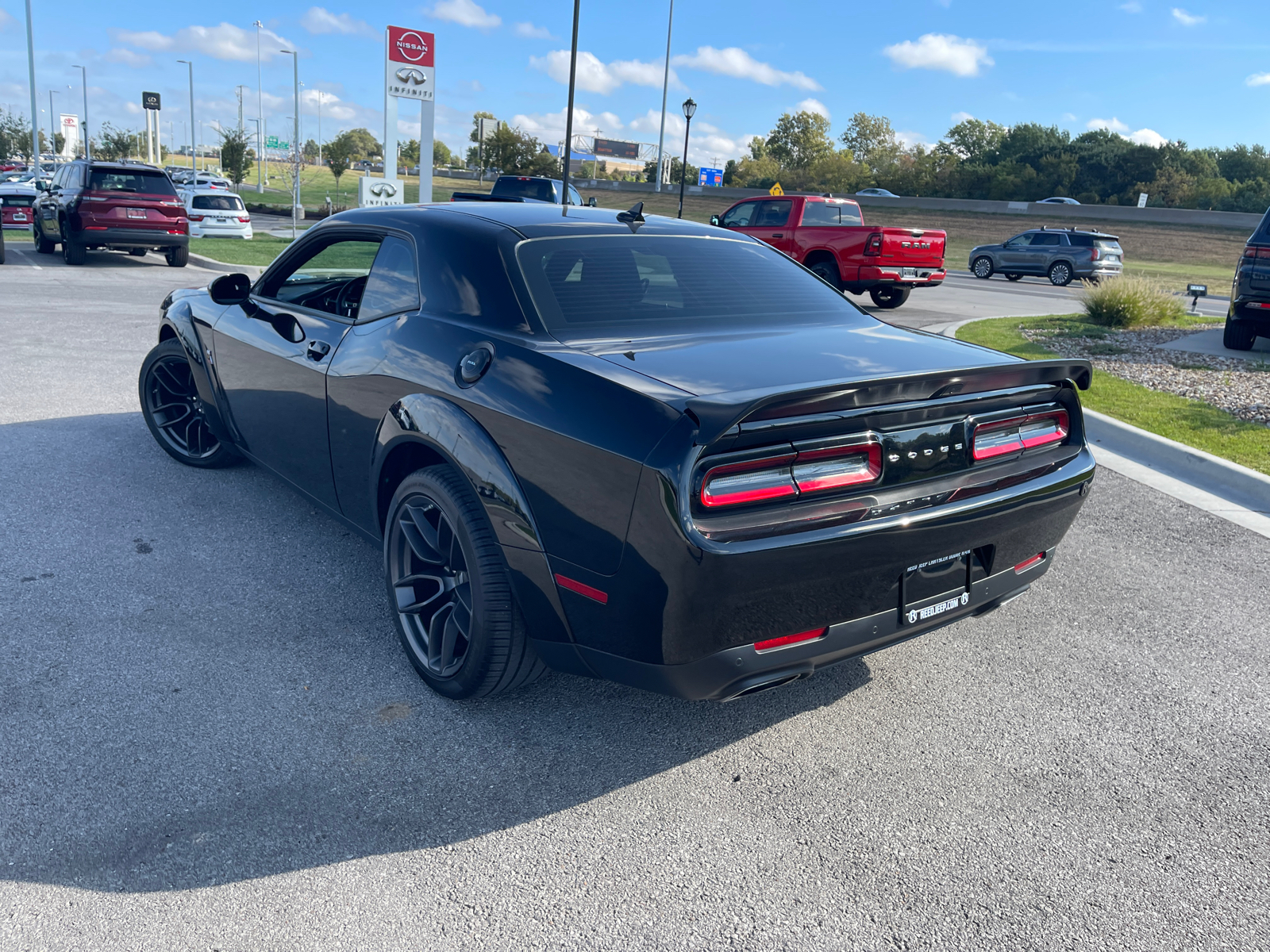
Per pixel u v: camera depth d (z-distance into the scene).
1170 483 5.67
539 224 3.16
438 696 2.97
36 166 49.59
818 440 2.25
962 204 59.59
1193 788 2.67
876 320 3.37
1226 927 2.13
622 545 2.23
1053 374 2.70
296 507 4.55
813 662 2.41
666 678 2.33
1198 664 3.42
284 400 3.73
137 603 3.48
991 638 3.60
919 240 14.45
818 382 2.37
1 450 5.22
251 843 2.27
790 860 2.30
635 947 2.00
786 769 2.69
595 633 2.41
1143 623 3.76
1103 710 3.08
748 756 2.75
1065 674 3.32
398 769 2.59
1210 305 20.42
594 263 3.04
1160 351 10.57
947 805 2.54
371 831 2.34
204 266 17.53
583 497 2.31
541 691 3.05
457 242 3.05
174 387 4.95
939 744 2.85
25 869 2.14
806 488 2.25
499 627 2.66
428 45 21.06
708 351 2.65
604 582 2.31
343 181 89.88
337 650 3.22
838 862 2.30
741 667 2.30
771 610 2.27
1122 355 10.15
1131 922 2.13
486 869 2.22
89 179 15.91
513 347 2.64
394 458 3.06
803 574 2.25
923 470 2.44
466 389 2.68
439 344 2.87
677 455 2.11
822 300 3.39
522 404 2.49
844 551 2.28
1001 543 2.68
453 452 2.64
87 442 5.46
